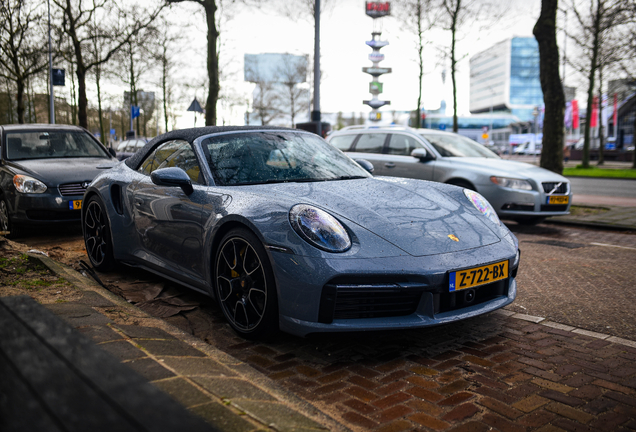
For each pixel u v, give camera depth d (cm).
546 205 674
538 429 186
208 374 194
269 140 359
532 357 255
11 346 120
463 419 192
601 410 201
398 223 271
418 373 236
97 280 392
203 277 305
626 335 289
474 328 299
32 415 91
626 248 562
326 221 254
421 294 251
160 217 339
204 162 326
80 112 1570
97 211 418
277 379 229
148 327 249
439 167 731
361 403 206
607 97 2383
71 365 110
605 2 1773
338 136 902
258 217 261
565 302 353
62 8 1524
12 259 378
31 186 561
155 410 92
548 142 952
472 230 290
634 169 2319
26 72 1992
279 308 252
